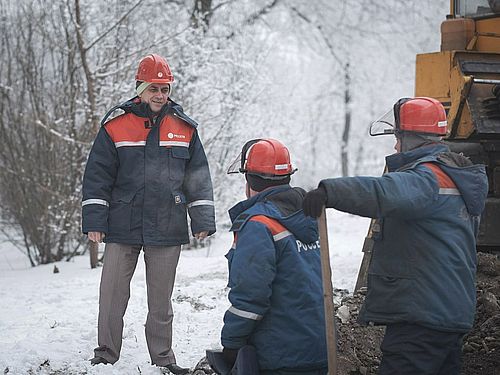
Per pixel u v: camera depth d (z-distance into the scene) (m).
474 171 4.45
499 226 7.10
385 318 4.34
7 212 13.84
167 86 5.81
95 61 13.62
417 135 4.54
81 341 6.46
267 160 4.40
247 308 4.09
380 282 4.40
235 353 4.19
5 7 13.68
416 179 4.21
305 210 4.06
